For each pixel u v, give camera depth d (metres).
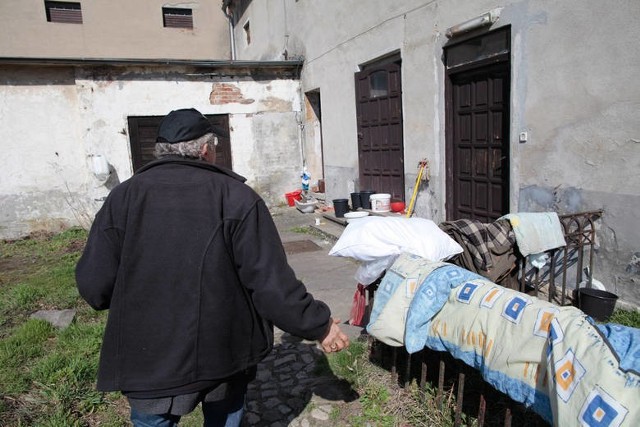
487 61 4.62
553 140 3.93
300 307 1.51
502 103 4.59
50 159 8.22
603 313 3.37
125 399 2.80
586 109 3.62
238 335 1.56
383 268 2.75
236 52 15.72
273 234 1.56
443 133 5.40
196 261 1.46
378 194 6.60
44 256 6.75
